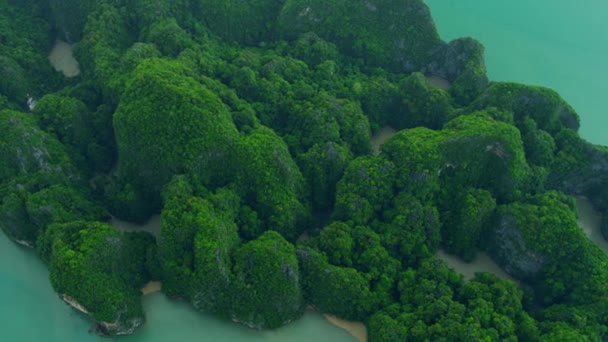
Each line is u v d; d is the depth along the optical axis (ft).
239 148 237.86
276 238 227.20
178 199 225.15
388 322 214.07
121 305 218.18
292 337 229.04
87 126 269.44
